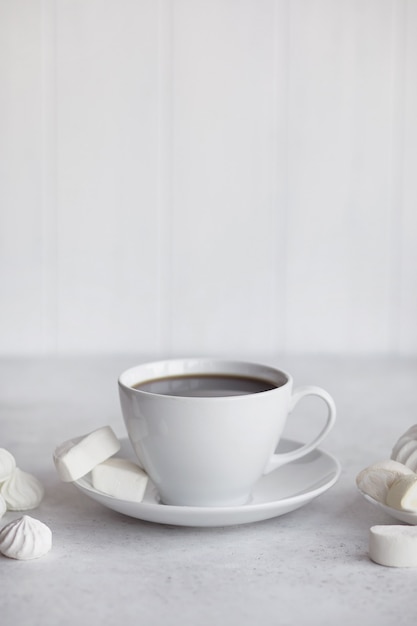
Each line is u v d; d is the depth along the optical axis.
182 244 1.50
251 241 1.51
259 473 0.81
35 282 1.49
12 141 1.45
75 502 0.85
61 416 1.09
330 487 0.84
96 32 1.44
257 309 1.52
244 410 0.78
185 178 1.49
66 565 0.75
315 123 1.49
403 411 1.12
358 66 1.48
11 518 0.82
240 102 1.47
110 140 1.47
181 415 0.77
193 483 0.79
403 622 0.70
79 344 1.51
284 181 1.50
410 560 0.75
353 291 1.53
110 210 1.48
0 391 1.20
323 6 1.47
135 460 0.86
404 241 1.53
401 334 1.56
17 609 0.71
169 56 1.46
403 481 0.79
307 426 1.05
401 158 1.50
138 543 0.78
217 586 0.73
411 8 1.47
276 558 0.77
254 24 1.46
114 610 0.70
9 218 1.47
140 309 1.51
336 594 0.72
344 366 1.39
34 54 1.44
